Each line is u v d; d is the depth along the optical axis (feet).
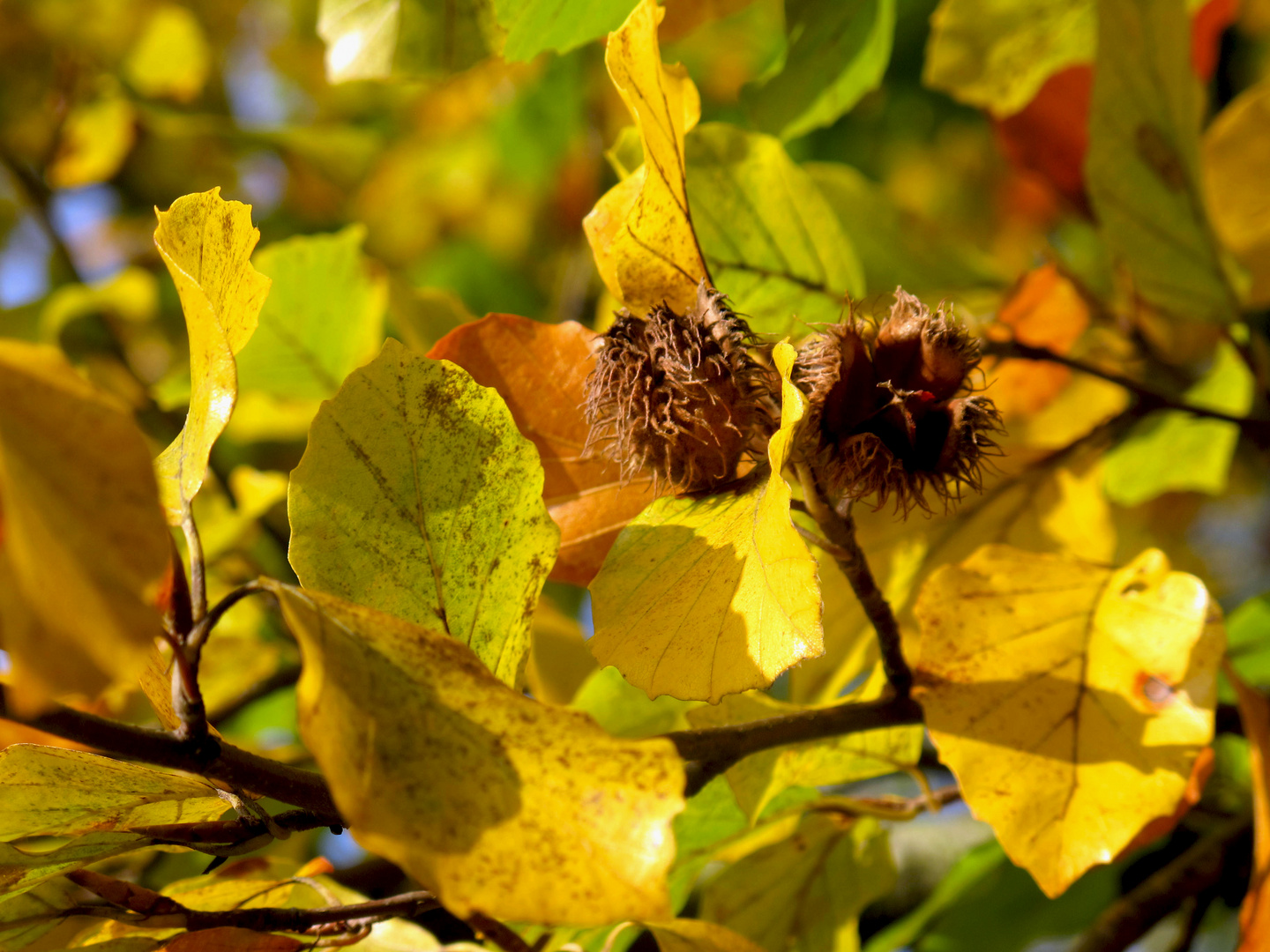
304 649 1.23
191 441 1.31
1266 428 1.63
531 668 1.62
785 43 1.65
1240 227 1.74
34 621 1.18
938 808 1.53
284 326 1.73
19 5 2.45
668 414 1.34
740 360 1.34
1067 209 1.82
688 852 1.52
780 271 1.53
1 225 2.95
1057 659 1.41
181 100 2.71
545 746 1.23
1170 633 1.41
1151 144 1.58
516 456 1.34
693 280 1.36
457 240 3.00
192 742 1.28
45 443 1.19
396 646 1.25
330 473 1.33
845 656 1.55
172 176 2.84
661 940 1.32
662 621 1.31
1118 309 1.73
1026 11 1.72
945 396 1.36
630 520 1.40
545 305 3.03
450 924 1.54
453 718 1.23
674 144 1.36
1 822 1.32
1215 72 2.42
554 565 1.38
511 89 2.65
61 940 1.40
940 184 2.71
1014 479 1.61
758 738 1.40
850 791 1.99
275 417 2.06
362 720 1.22
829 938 1.58
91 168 2.51
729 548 1.32
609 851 1.21
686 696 1.29
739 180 1.51
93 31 2.52
